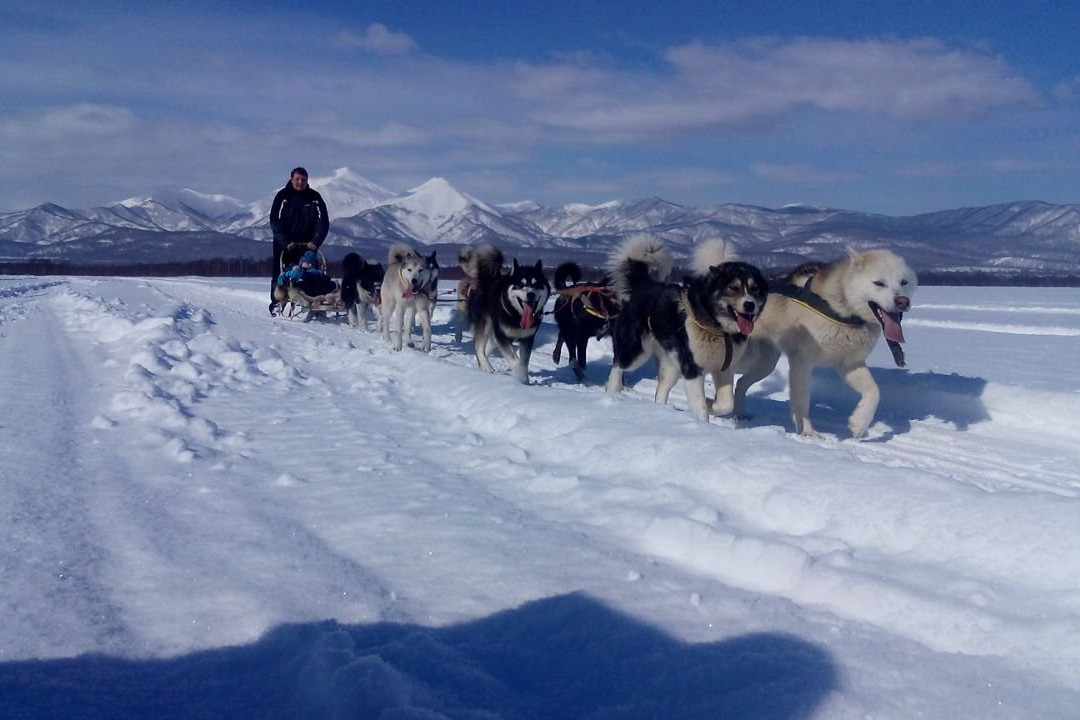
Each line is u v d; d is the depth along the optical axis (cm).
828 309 679
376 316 1738
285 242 1678
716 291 679
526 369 941
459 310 1339
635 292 797
